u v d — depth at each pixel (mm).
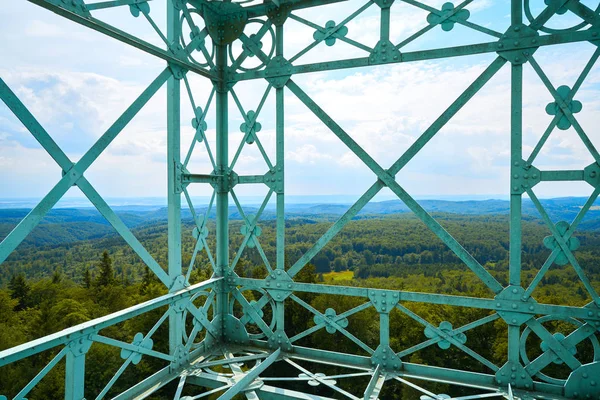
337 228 3877
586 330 3125
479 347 9586
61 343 2504
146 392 3289
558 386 3240
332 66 3883
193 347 4035
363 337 11164
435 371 3586
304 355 4117
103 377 9414
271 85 4156
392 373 3674
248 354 4219
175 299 3643
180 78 3703
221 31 4309
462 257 3459
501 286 3350
